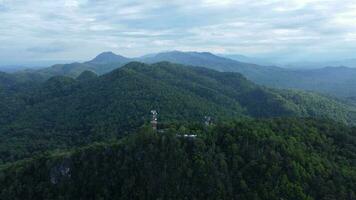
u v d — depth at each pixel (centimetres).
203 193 10162
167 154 10831
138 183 10706
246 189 10044
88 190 11050
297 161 10481
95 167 11250
